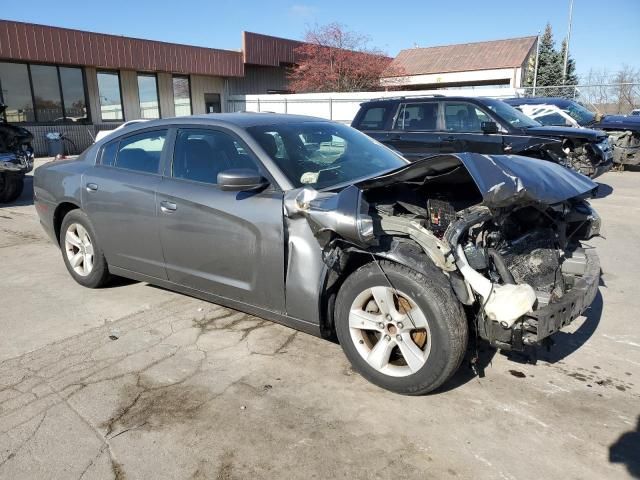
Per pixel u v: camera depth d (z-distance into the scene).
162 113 25.09
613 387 3.19
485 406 3.00
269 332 4.02
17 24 18.70
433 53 38.97
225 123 3.94
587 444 2.67
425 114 8.91
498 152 8.11
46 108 20.80
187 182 3.98
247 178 3.40
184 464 2.58
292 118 4.34
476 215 3.11
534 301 2.78
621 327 4.01
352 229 2.89
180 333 4.03
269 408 3.03
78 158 5.08
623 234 6.76
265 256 3.46
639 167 13.42
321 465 2.55
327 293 3.33
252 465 2.57
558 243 3.70
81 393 3.22
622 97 21.52
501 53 36.06
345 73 27.84
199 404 3.08
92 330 4.12
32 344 3.90
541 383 3.23
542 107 12.80
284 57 29.28
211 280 3.85
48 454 2.67
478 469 2.50
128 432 2.83
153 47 22.95
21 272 5.64
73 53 20.34
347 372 3.42
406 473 2.49
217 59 25.77
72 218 4.93
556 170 3.45
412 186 3.61
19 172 9.84
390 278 2.97
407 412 2.96
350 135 4.43
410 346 3.02
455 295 2.86
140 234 4.28
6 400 3.15
